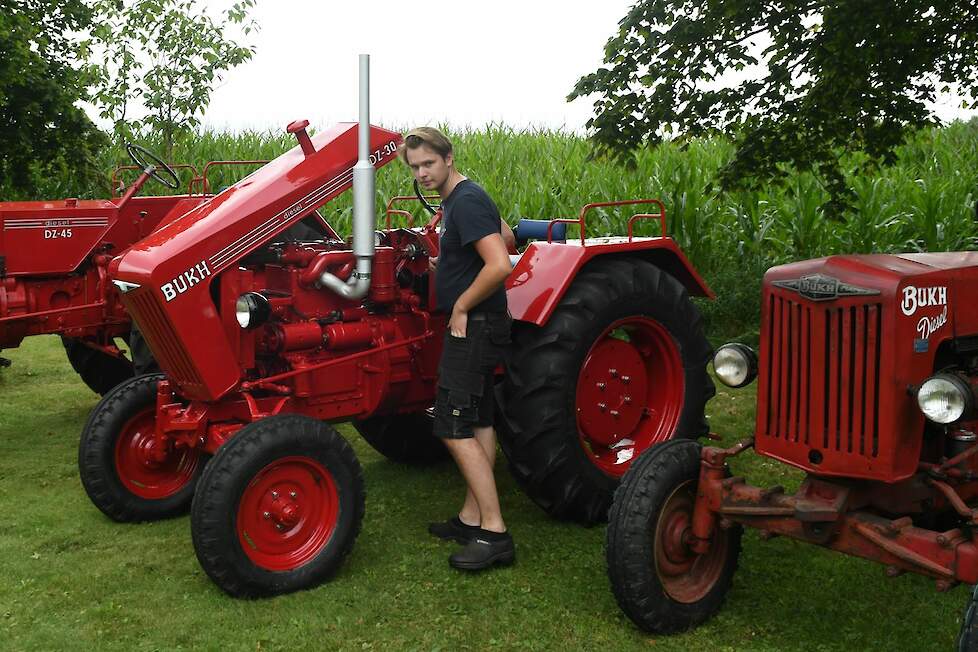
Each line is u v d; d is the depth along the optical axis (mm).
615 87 6582
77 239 5430
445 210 3449
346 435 5473
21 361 7355
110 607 3203
